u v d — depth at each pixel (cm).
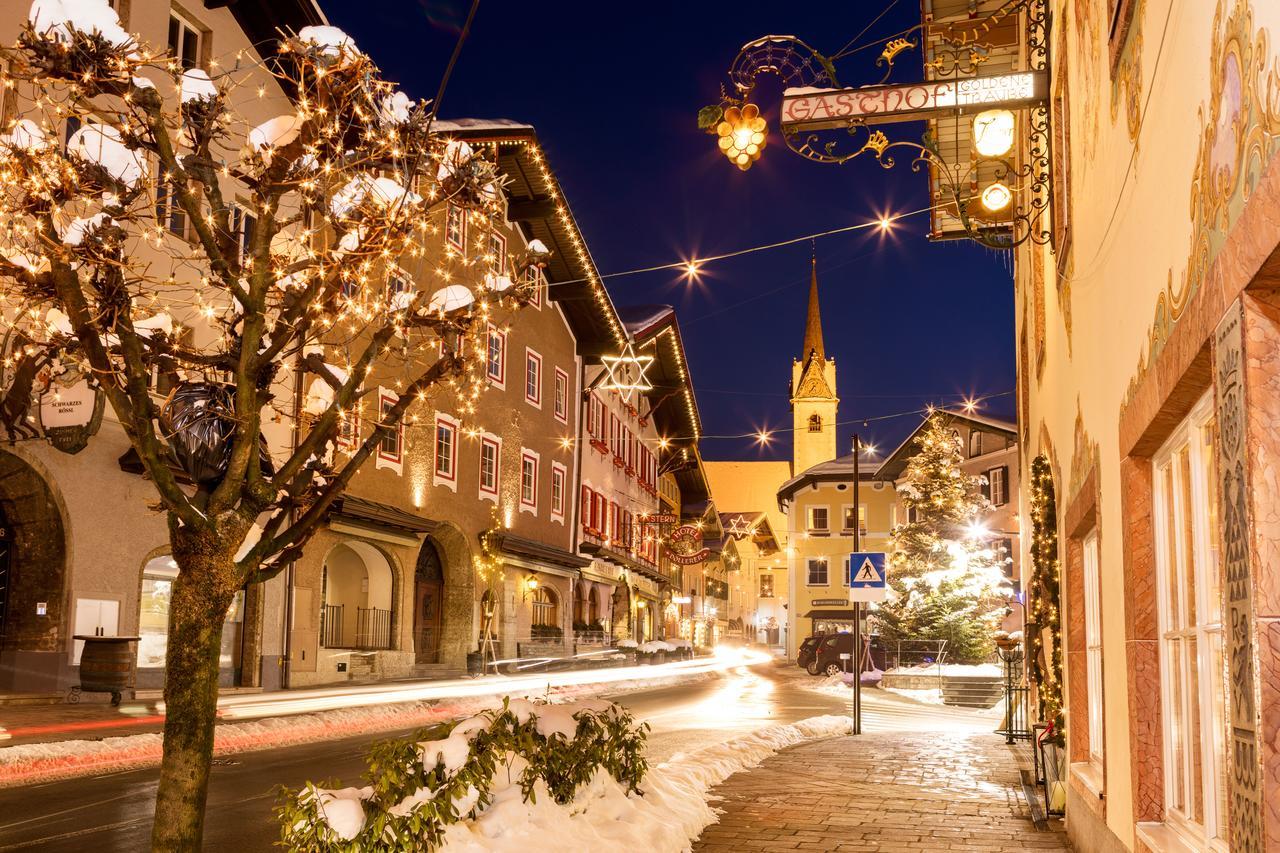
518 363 3712
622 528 4962
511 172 3216
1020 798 1024
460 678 3098
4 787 1079
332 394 657
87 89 533
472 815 568
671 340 4788
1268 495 274
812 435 10462
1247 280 275
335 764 1283
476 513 3384
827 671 4497
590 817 675
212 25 2225
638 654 4847
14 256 552
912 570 4044
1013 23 1216
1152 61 431
